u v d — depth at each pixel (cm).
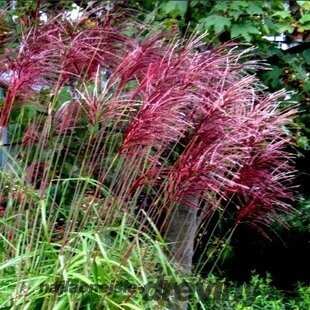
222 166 235
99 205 254
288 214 429
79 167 293
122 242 246
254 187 267
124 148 228
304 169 446
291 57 367
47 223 243
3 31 290
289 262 466
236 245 457
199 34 327
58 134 268
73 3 334
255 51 361
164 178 257
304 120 397
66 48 246
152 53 257
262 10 338
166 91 223
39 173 277
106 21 288
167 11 333
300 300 409
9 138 295
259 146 262
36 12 302
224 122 241
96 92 225
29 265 228
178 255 296
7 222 251
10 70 239
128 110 238
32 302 217
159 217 265
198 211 337
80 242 240
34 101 264
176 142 256
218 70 263
